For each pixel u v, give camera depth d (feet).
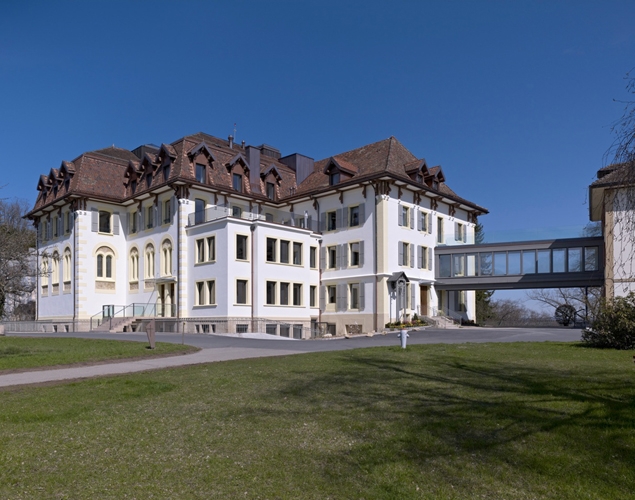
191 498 18.90
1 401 34.14
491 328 117.19
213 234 114.62
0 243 70.03
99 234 134.72
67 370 48.98
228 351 65.16
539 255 124.16
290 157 154.40
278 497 18.85
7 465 22.09
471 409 28.04
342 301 128.98
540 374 38.09
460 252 135.03
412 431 24.93
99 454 23.41
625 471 19.94
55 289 142.61
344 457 22.27
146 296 130.82
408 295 127.95
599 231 118.21
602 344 58.75
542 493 18.67
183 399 33.73
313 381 37.91
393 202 125.70
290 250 123.13
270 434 25.67
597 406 27.40
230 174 132.36
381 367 43.19
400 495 18.65
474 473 20.26
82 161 136.56
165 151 125.90
